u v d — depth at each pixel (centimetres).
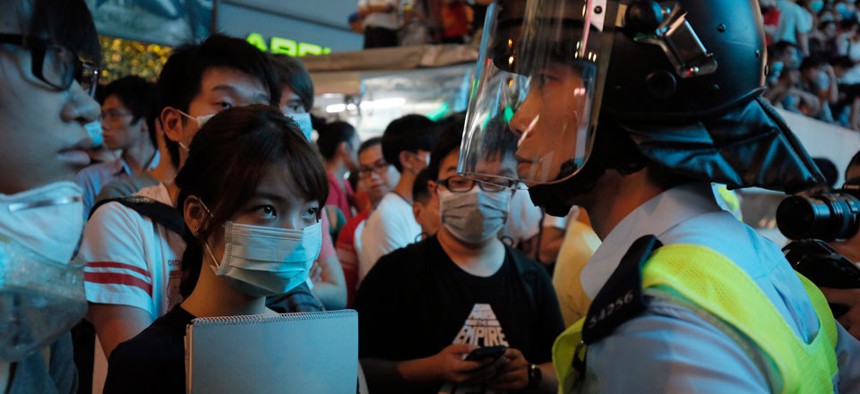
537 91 114
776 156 117
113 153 326
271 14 869
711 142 115
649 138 113
